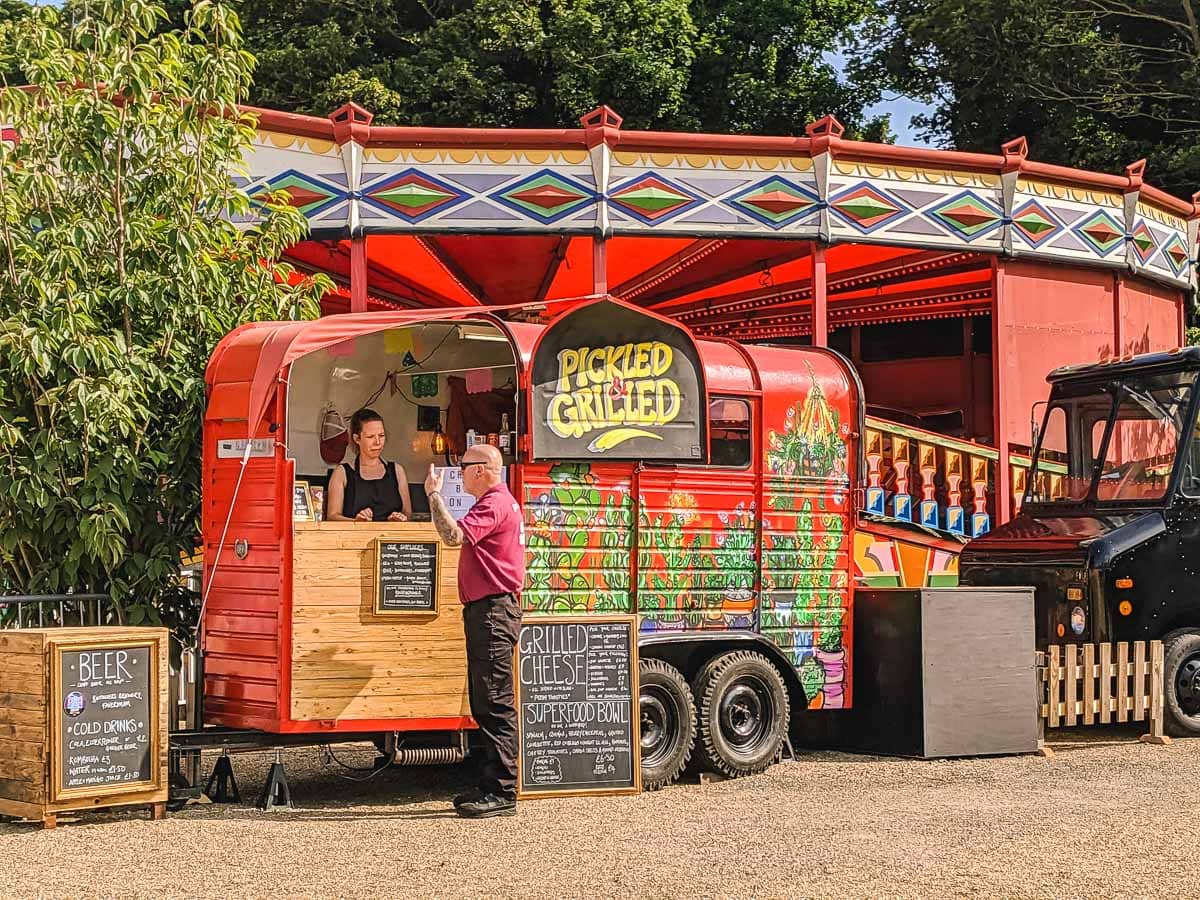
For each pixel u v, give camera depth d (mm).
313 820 7852
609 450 9016
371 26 27641
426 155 13547
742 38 29500
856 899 6008
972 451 15164
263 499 8344
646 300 20062
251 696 8344
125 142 9633
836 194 14586
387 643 8328
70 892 6133
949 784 8984
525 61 27344
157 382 9312
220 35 10109
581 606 9023
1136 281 17578
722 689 9281
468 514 7996
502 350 10523
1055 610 11461
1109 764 9828
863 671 10320
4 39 9875
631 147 13938
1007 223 15625
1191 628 11555
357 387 10500
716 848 7023
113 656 7750
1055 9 26578
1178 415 11805
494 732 8008
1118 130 28766
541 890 6164
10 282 9195
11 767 7680
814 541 10047
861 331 22766
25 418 8984
